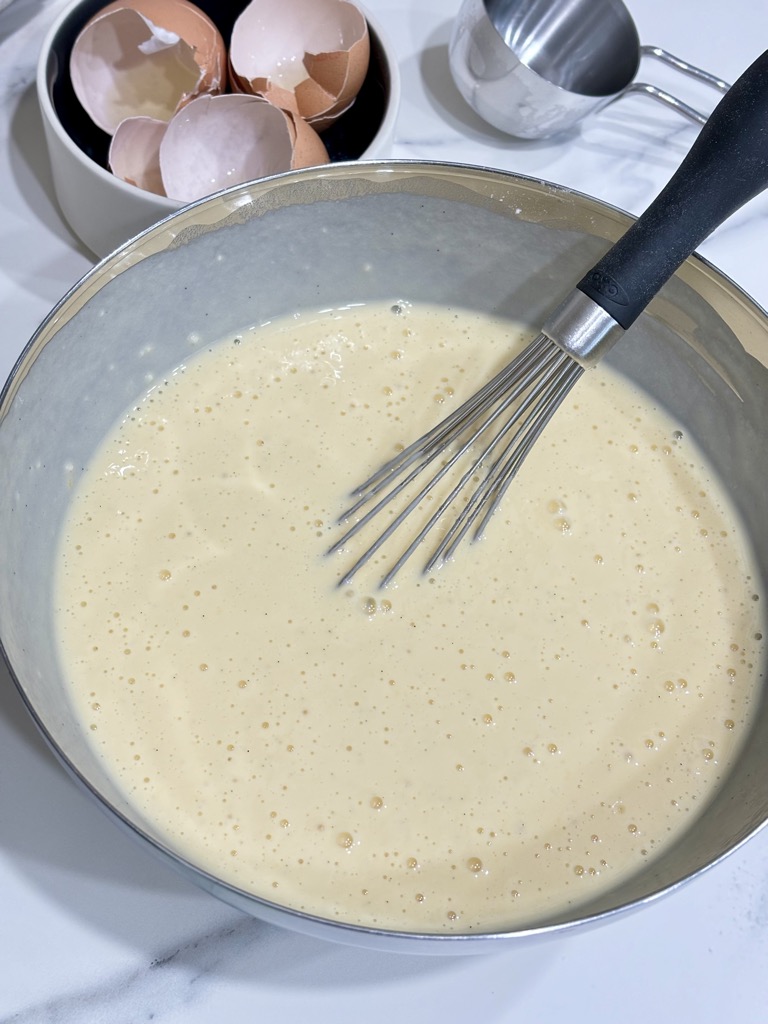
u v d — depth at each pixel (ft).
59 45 1.04
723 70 1.30
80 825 0.83
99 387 0.93
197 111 1.00
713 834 0.78
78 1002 0.78
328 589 0.92
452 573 0.94
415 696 0.88
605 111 1.26
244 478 0.97
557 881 0.82
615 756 0.88
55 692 0.82
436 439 0.92
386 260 1.01
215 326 1.01
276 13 1.09
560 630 0.92
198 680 0.88
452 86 1.26
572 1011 0.81
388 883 0.81
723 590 0.97
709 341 0.93
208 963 0.80
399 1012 0.79
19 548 0.83
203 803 0.83
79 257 1.10
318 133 1.13
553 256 0.97
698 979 0.83
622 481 1.00
